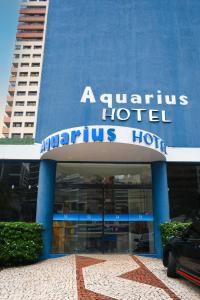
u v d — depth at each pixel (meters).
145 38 15.17
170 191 12.38
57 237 11.56
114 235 11.75
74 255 11.18
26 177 12.45
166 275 7.62
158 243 11.21
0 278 7.43
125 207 12.07
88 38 15.07
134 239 11.75
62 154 11.34
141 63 14.49
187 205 12.23
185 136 12.97
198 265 5.69
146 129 13.07
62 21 15.52
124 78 14.09
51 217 11.55
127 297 5.69
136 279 7.17
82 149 10.67
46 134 12.80
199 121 13.31
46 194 11.49
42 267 8.98
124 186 12.27
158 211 11.50
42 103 13.36
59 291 6.13
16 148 12.40
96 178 12.34
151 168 12.45
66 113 13.23
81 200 12.09
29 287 6.48
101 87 13.83
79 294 5.90
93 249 11.59
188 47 15.03
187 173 12.67
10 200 12.18
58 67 14.22
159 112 13.41
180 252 6.73
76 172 12.37
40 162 12.01
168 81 14.11
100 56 14.59
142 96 13.71
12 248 9.34
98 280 7.07
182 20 15.76
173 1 16.27
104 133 9.88
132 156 11.55
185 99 13.73
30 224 10.06
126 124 13.12
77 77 14.02
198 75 14.34
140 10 15.94
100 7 15.97
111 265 9.07
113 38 15.12
